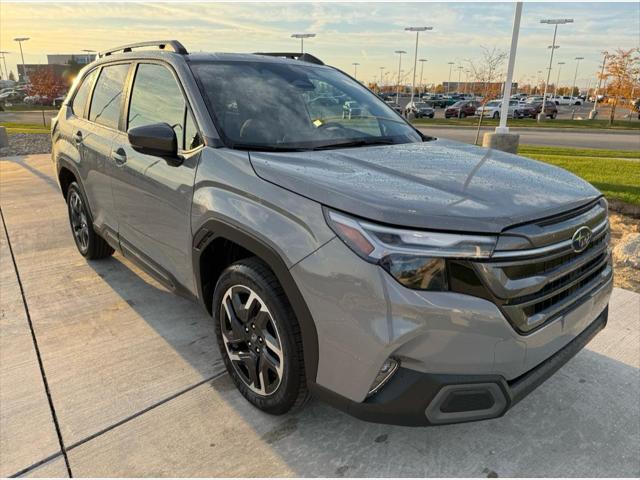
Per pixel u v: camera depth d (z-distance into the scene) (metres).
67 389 2.64
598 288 2.34
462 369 1.84
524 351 1.93
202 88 2.80
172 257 2.89
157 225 2.96
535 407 2.56
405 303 1.78
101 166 3.55
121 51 3.81
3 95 55.97
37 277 4.11
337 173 2.20
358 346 1.88
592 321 2.40
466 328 1.79
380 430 2.38
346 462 2.19
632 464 2.19
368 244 1.83
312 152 2.58
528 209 1.96
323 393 2.07
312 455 2.22
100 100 3.84
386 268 1.80
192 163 2.61
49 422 2.40
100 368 2.84
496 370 1.88
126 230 3.41
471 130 27.64
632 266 4.49
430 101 61.72
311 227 1.98
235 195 2.32
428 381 1.84
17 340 3.12
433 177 2.22
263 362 2.34
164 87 3.04
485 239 1.80
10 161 10.12
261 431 2.36
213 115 2.67
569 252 2.04
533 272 1.91
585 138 22.12
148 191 2.96
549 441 2.32
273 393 2.34
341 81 3.56
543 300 1.97
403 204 1.89
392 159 2.50
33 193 7.17
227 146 2.56
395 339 1.80
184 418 2.44
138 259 3.34
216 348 3.06
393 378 1.89
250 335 2.40
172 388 2.67
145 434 2.33
